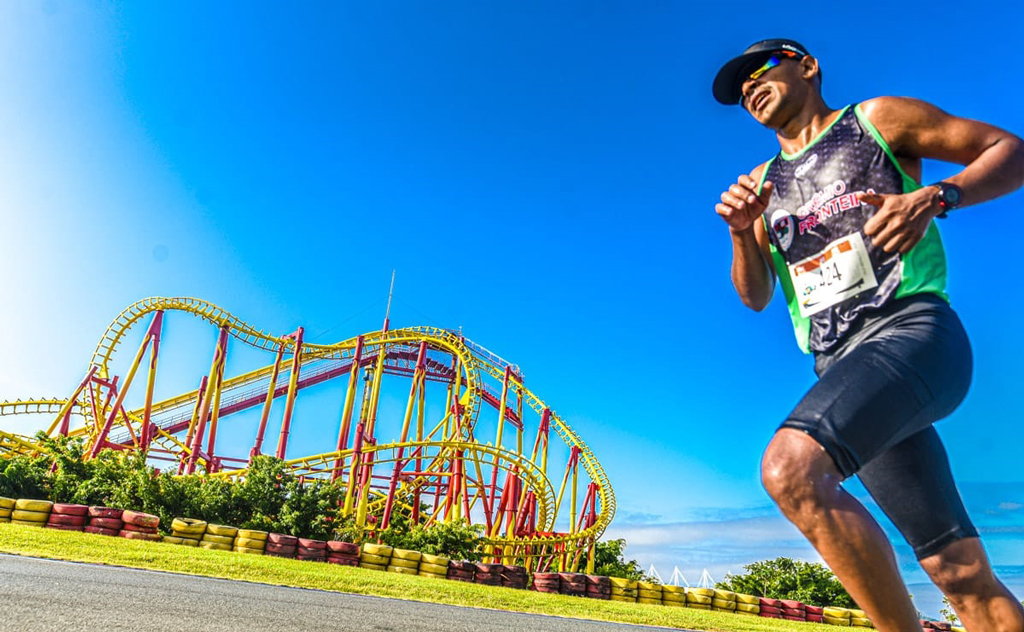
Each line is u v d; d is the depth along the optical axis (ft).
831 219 7.90
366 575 44.86
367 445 134.51
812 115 8.54
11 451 125.70
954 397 6.79
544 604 38.34
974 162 6.93
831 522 5.68
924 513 7.97
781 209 8.52
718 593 75.92
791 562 154.81
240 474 126.93
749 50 8.83
